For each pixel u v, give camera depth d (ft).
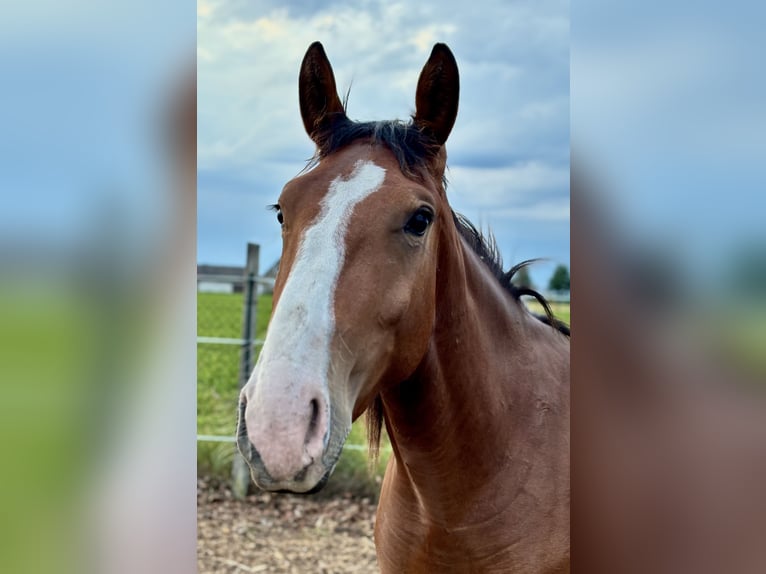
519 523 5.22
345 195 4.25
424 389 4.94
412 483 5.30
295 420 3.45
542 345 6.05
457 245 5.15
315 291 3.87
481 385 5.17
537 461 5.36
